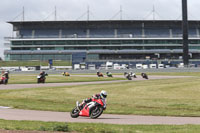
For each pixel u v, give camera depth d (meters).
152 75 128.50
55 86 66.81
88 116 23.83
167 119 24.20
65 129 17.14
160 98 41.19
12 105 33.41
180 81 79.56
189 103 35.28
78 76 122.25
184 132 17.06
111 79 97.88
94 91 52.75
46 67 189.88
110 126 19.25
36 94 47.53
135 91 52.12
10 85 71.75
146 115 26.80
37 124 19.73
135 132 16.94
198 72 142.12
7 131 16.80
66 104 35.53
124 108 31.38
